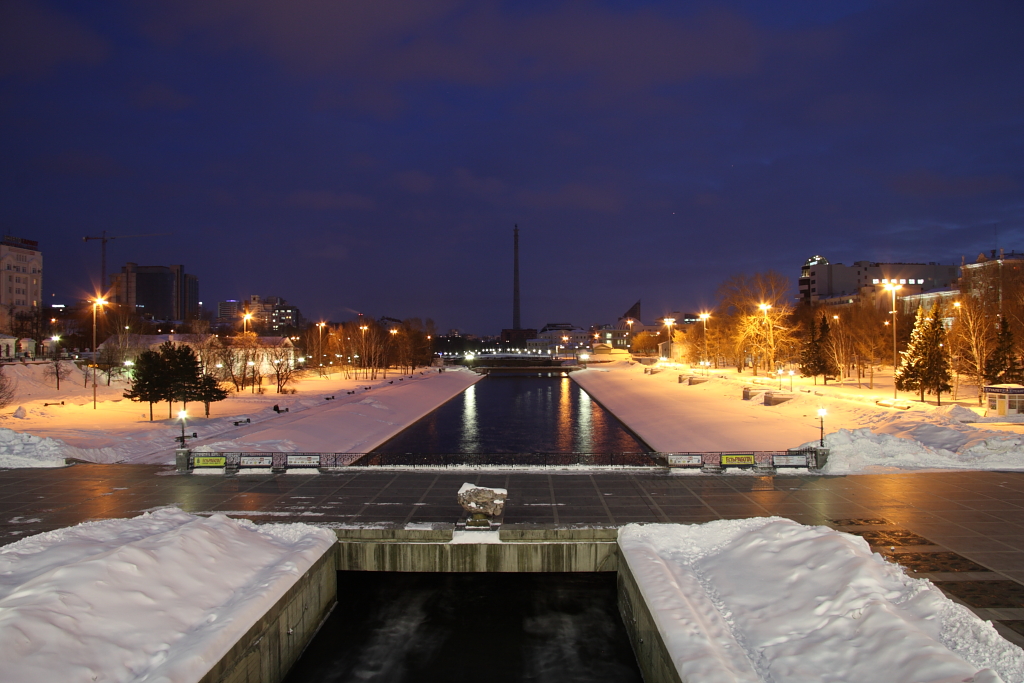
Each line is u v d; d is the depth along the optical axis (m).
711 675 12.52
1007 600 16.11
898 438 35.25
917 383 57.50
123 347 95.06
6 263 142.00
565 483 29.22
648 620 16.58
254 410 64.81
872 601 14.25
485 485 28.83
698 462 32.09
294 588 18.33
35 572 15.78
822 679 12.38
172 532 18.39
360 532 22.05
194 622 15.27
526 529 21.78
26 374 72.44
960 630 13.07
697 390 86.44
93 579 14.84
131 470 32.47
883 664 12.10
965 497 26.23
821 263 192.00
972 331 59.69
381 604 22.23
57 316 177.62
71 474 31.42
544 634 20.39
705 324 119.19
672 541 20.81
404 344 164.25
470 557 21.86
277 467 31.52
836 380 85.31
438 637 20.14
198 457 32.00
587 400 111.00
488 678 18.09
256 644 15.83
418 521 23.25
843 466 31.45
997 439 35.19
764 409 62.28
